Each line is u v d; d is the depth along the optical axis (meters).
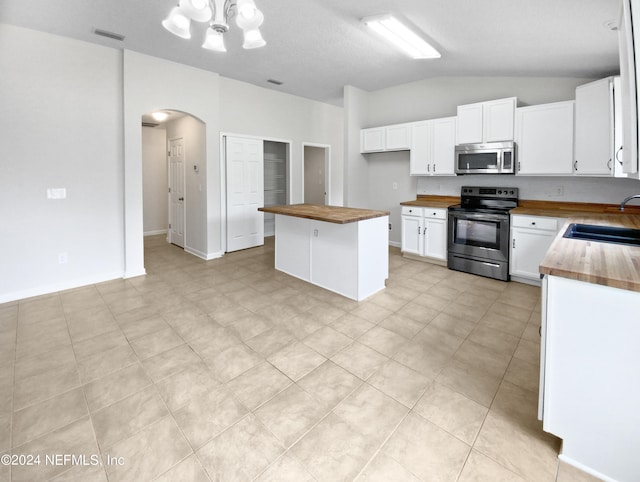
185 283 3.87
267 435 1.62
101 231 3.87
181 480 1.38
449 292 3.56
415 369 2.18
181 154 5.48
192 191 5.20
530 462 1.47
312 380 2.06
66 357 2.30
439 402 1.86
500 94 4.32
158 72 4.09
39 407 1.81
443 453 1.52
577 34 2.58
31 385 2.00
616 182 3.53
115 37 3.46
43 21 3.10
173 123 5.66
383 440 1.59
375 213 3.46
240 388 1.98
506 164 3.94
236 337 2.60
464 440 1.59
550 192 3.96
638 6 1.38
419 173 4.93
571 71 3.53
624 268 1.37
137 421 1.72
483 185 4.53
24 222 3.37
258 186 5.70
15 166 3.28
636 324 1.27
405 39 3.26
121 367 2.19
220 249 5.12
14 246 3.32
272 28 3.22
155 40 3.54
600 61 3.16
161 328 2.74
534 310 3.09
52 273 3.57
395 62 4.20
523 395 1.91
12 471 1.42
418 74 4.73
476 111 4.21
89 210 3.77
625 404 1.32
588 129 3.23
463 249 4.20
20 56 3.22
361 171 5.81
